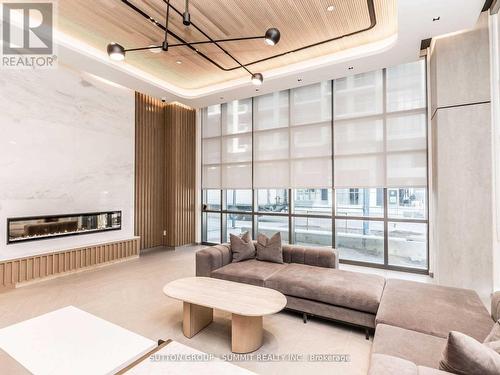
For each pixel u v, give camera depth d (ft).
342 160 16.89
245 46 14.25
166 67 16.67
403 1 9.50
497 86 10.91
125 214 18.58
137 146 19.94
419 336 6.33
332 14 11.64
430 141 14.32
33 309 10.71
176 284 9.66
